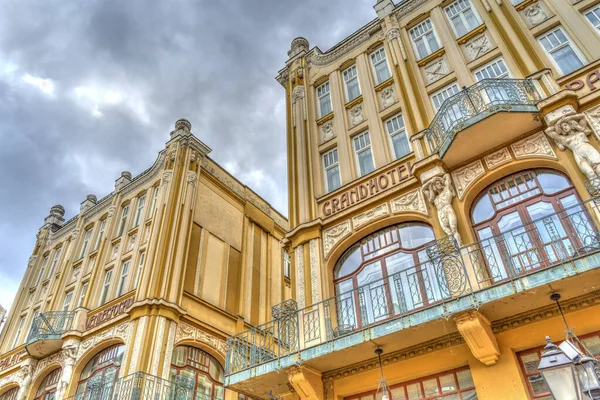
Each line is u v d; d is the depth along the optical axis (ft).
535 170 30.66
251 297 65.51
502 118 30.30
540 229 28.30
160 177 67.72
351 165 41.45
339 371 31.35
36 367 59.98
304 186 42.57
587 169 26.86
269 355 36.11
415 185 35.14
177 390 47.80
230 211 71.05
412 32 46.16
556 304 24.82
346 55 50.37
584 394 16.16
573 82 31.24
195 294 56.80
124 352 48.83
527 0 38.27
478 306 24.41
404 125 40.81
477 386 25.34
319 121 47.39
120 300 56.49
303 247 38.63
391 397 29.01
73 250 73.41
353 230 36.73
